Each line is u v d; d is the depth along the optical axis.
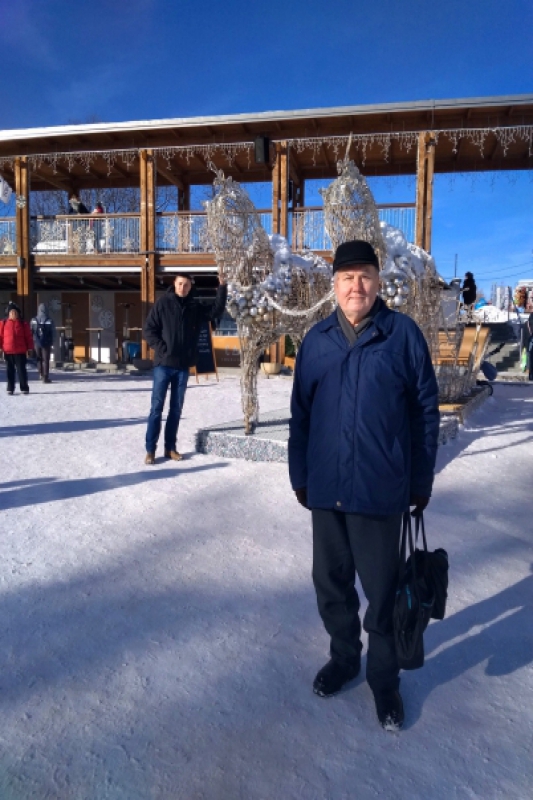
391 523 2.23
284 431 6.54
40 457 6.28
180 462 6.05
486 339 10.60
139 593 3.21
